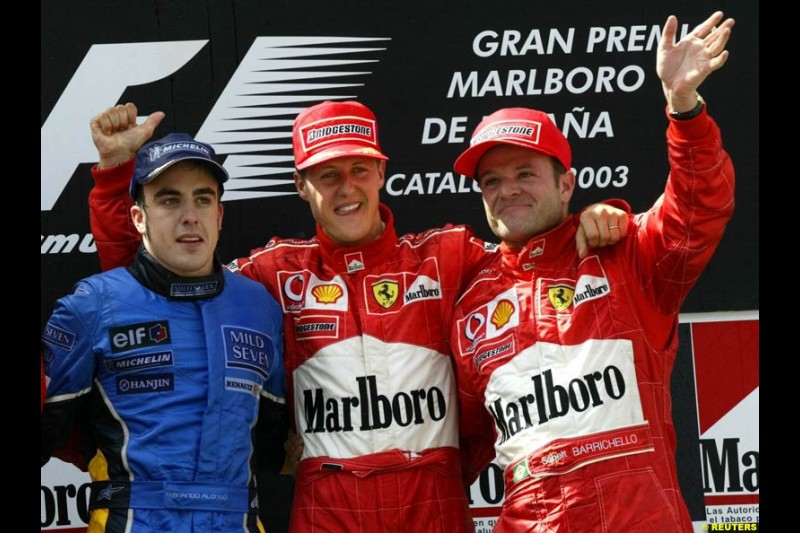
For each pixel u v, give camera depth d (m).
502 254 8.89
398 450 8.80
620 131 10.69
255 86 10.72
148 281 8.59
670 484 8.17
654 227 8.30
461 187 10.69
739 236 10.62
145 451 8.26
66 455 9.16
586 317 8.41
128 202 9.28
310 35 10.70
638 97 10.68
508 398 8.48
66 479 10.50
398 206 10.70
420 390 8.93
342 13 10.69
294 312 9.20
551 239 8.70
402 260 9.24
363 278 9.15
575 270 8.62
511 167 8.65
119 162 9.12
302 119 9.22
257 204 10.72
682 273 8.23
